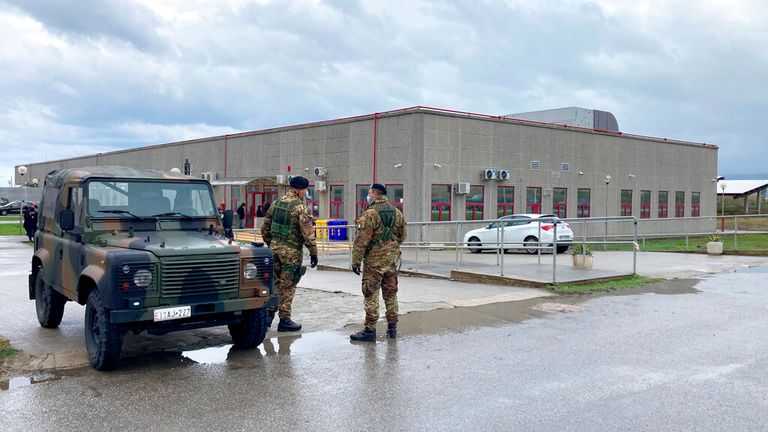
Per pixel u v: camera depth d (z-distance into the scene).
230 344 7.81
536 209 31.62
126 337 8.25
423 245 17.53
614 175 35.59
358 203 29.97
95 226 7.36
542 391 5.80
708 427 4.88
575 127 33.50
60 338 8.26
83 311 10.38
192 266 6.70
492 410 5.30
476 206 29.16
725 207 58.16
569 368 6.56
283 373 6.50
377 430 4.89
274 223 8.54
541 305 10.32
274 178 32.25
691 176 40.78
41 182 69.62
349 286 13.14
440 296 11.31
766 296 11.10
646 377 6.20
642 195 37.38
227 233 8.08
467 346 7.59
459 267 15.46
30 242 28.92
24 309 10.63
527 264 15.91
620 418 5.09
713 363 6.68
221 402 5.59
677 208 39.84
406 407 5.41
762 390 5.77
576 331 8.34
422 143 27.19
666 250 21.86
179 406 5.49
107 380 6.29
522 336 8.09
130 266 6.37
